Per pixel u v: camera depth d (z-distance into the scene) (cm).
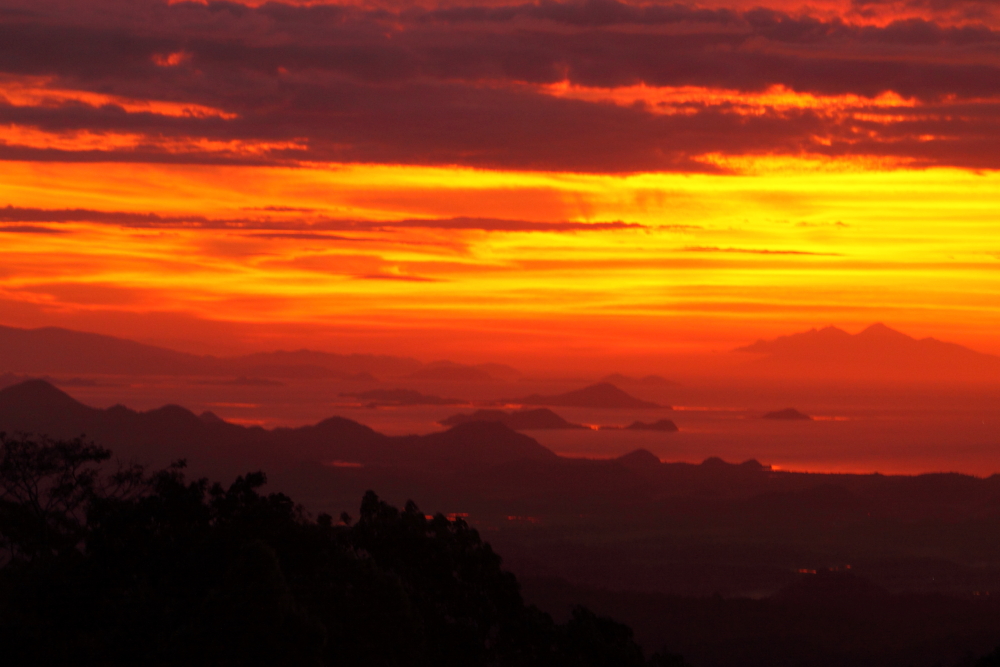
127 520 6994
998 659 9500
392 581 6812
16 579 7138
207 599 5775
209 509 7325
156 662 5781
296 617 5706
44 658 6047
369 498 8562
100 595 6712
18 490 8706
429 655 7538
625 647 8225
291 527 7238
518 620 8162
